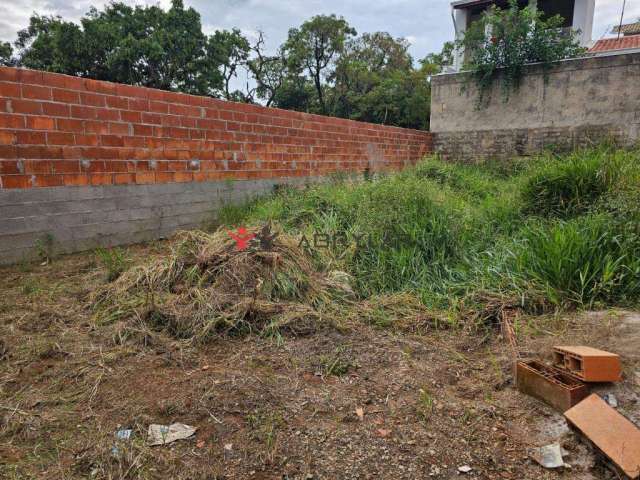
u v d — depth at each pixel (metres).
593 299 2.73
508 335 2.54
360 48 22.28
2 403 1.90
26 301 3.00
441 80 10.40
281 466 1.56
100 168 4.33
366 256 3.69
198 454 1.62
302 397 1.98
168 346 2.44
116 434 1.71
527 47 9.33
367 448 1.65
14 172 3.73
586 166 4.32
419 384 2.11
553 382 1.88
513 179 6.62
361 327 2.76
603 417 1.64
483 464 1.58
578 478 1.51
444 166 7.29
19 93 3.70
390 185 4.60
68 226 4.14
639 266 2.86
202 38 18.50
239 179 5.86
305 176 6.98
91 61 16.45
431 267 3.55
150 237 4.86
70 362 2.26
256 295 2.84
